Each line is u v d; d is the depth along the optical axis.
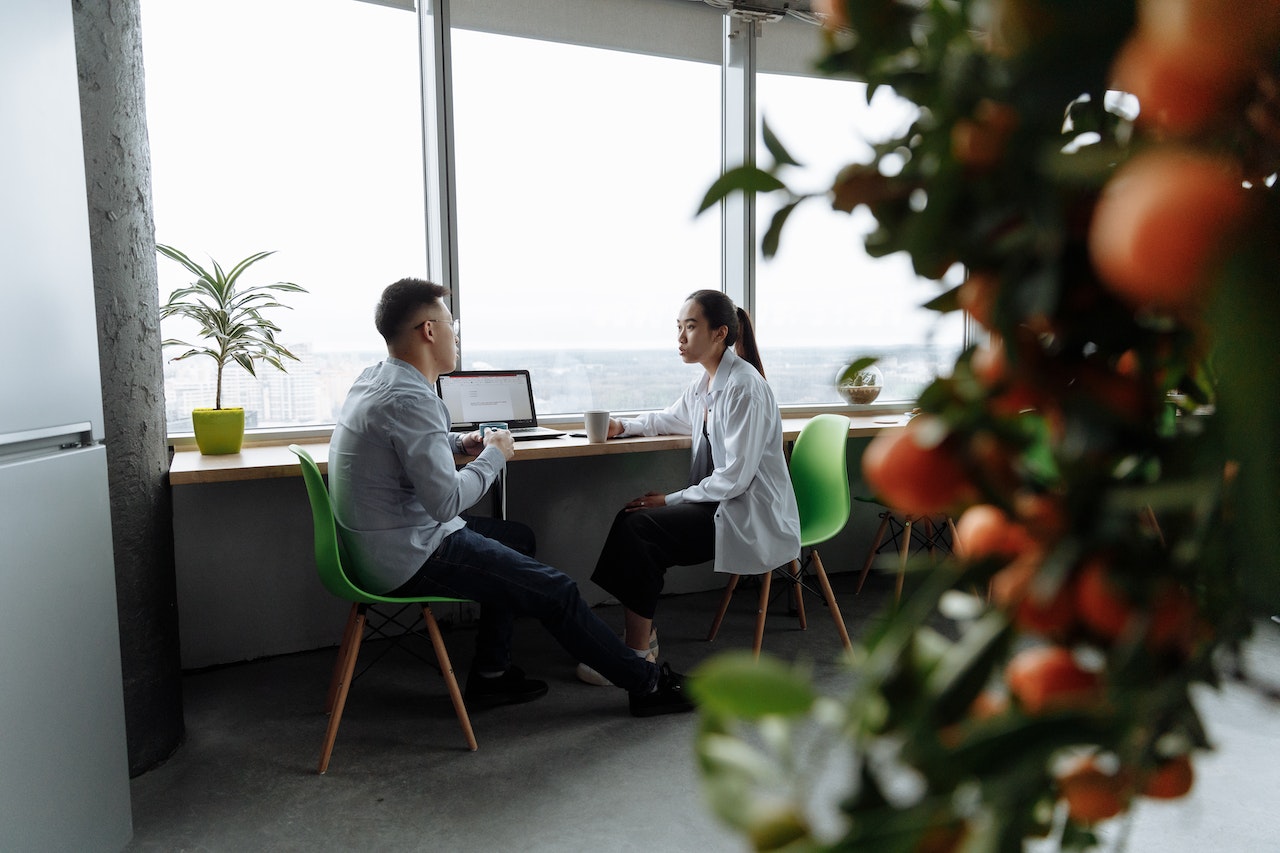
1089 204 0.19
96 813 1.70
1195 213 0.14
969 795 0.18
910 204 0.22
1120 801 0.21
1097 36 0.17
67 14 1.62
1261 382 0.15
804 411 4.11
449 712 2.55
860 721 0.20
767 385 2.79
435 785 2.11
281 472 2.50
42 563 1.54
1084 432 0.21
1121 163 0.17
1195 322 0.17
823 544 4.11
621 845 1.85
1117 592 0.20
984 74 0.19
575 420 3.71
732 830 0.20
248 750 2.31
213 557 2.99
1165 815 1.93
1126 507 0.20
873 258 0.23
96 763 1.70
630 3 3.72
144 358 2.21
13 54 1.46
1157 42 0.16
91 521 1.69
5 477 1.44
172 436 2.94
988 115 0.19
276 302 2.87
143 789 2.10
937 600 0.21
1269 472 0.15
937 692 0.20
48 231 1.56
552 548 3.62
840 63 0.22
